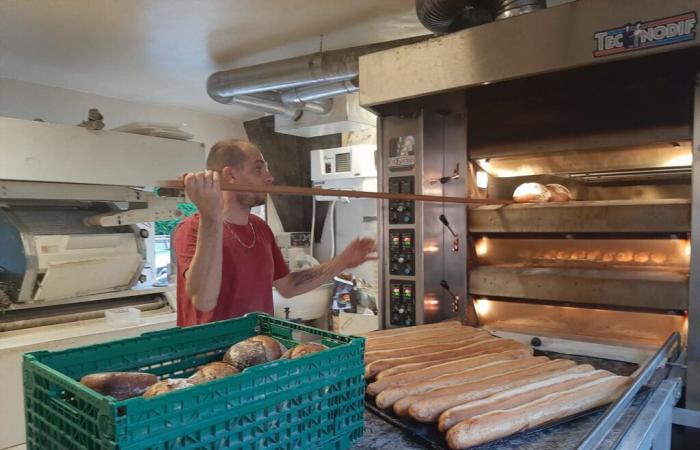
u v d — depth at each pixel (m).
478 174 2.34
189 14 2.63
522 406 1.10
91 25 2.73
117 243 3.17
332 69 2.98
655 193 2.17
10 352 2.63
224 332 1.24
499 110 2.16
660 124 1.81
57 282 2.89
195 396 0.74
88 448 0.72
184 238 1.84
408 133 2.15
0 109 3.55
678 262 1.82
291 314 4.14
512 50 1.65
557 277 1.92
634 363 1.70
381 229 2.26
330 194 1.54
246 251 1.94
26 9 2.52
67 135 2.81
